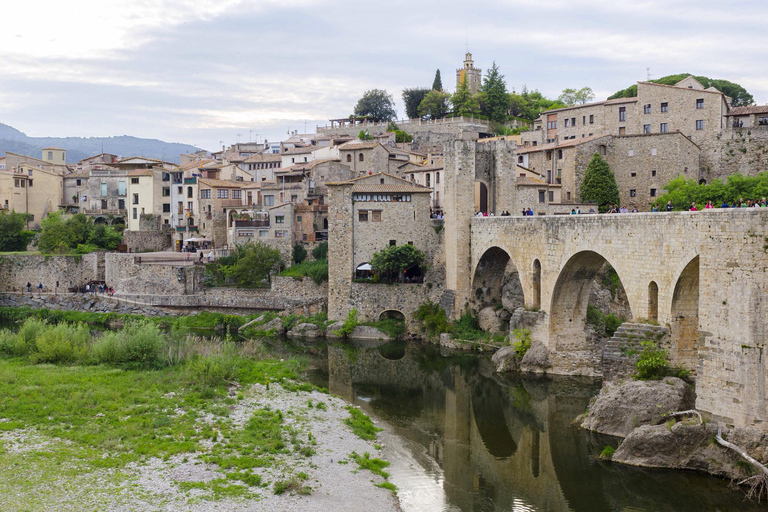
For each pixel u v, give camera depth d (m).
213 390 61.72
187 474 43.19
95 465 43.69
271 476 43.84
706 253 47.56
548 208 103.69
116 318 108.38
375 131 184.00
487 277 93.75
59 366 68.69
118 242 137.62
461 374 77.25
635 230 58.12
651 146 106.88
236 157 183.88
